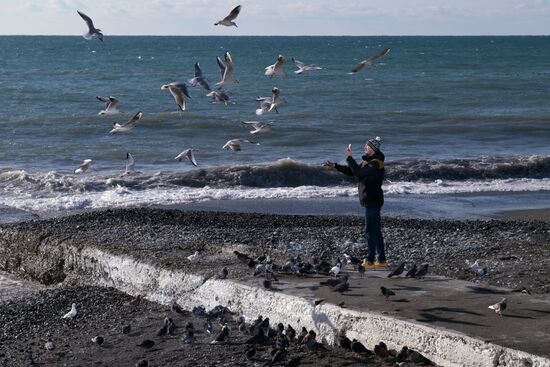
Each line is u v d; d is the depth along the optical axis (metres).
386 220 20.00
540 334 9.43
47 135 38.50
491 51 187.75
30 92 62.62
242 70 97.50
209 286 12.53
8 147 34.72
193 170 28.03
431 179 29.06
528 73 97.75
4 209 22.58
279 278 12.41
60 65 109.75
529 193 26.70
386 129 41.72
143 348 10.88
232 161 32.28
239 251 14.91
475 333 9.45
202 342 10.92
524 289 11.65
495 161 31.12
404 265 12.93
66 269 15.57
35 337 11.79
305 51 179.38
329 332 10.57
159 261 13.87
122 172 29.14
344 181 28.31
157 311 12.77
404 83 77.25
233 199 24.80
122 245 15.24
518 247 16.31
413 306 10.62
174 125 41.03
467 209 23.61
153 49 189.00
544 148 36.81
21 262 16.50
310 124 43.34
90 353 10.88
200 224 18.67
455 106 56.34
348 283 11.68
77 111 49.56
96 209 23.16
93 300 13.57
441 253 15.62
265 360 10.07
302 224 19.41
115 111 14.63
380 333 10.05
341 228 18.39
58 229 16.92
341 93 65.06
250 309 11.72
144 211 20.17
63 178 27.11
